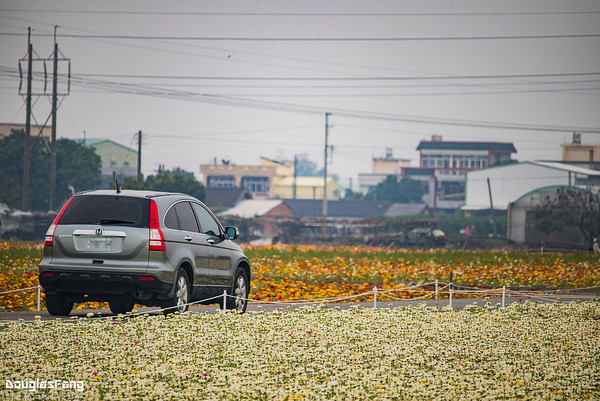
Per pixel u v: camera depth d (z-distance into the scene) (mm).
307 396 24375
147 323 38156
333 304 56438
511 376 28766
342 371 28938
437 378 27906
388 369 29469
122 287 38875
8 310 48844
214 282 44375
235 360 30062
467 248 199500
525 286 72812
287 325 40094
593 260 103438
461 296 66562
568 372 29719
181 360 29500
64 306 42500
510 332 40750
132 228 39312
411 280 74188
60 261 39500
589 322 45438
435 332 39812
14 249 96062
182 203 43031
